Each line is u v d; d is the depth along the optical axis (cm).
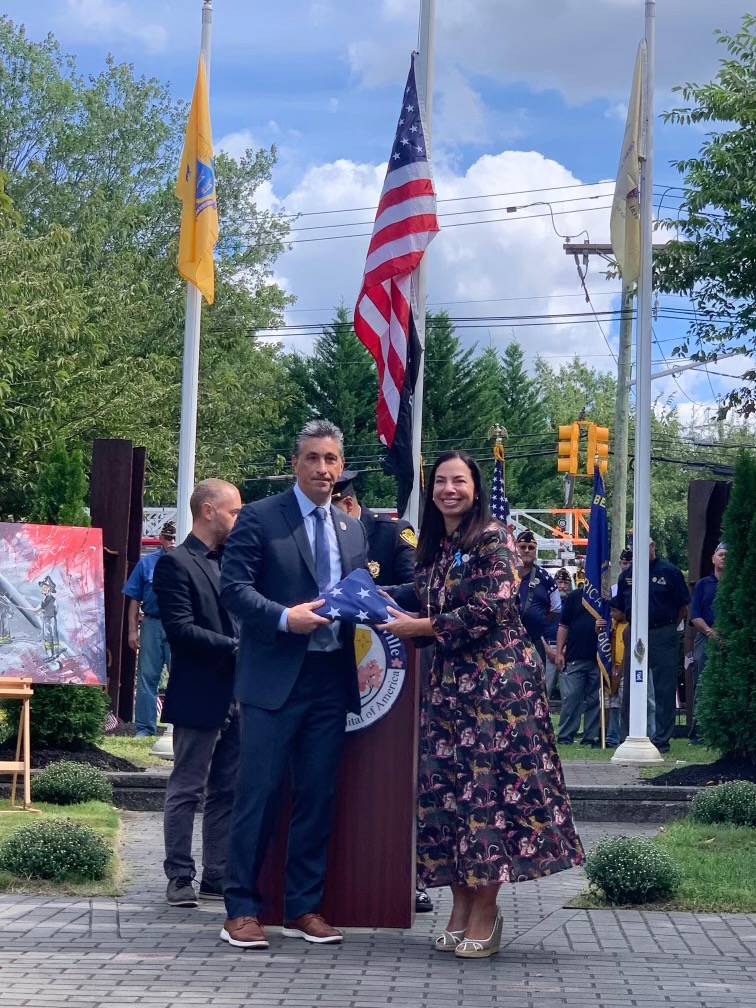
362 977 514
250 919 564
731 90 1928
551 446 6525
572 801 995
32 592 1014
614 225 1318
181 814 650
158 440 2988
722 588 1081
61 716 1070
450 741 570
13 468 2309
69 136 4425
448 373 5966
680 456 5800
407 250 1013
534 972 527
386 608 561
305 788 577
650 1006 476
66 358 2467
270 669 570
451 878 566
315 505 593
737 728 1056
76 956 534
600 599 1505
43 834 698
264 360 4531
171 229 4403
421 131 1036
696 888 673
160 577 662
